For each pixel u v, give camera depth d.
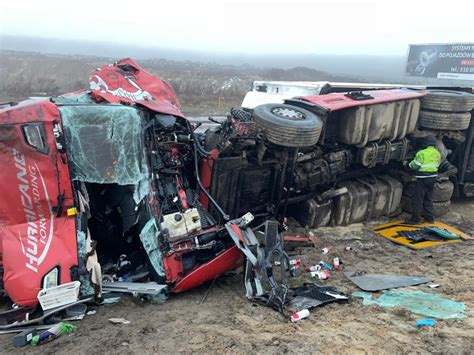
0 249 4.51
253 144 5.97
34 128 4.42
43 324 4.25
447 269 6.06
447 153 8.45
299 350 3.82
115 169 4.79
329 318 4.50
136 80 6.25
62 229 4.54
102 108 4.77
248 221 5.23
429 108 7.96
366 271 6.00
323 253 6.62
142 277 5.00
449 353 3.78
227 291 5.23
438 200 8.34
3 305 4.68
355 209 7.74
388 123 7.48
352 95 7.19
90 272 4.53
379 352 3.81
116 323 4.28
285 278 5.29
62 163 4.52
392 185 8.12
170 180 5.23
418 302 4.91
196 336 4.05
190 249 4.93
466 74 29.59
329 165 7.10
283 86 9.20
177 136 5.36
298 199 7.07
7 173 4.44
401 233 7.49
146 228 4.88
